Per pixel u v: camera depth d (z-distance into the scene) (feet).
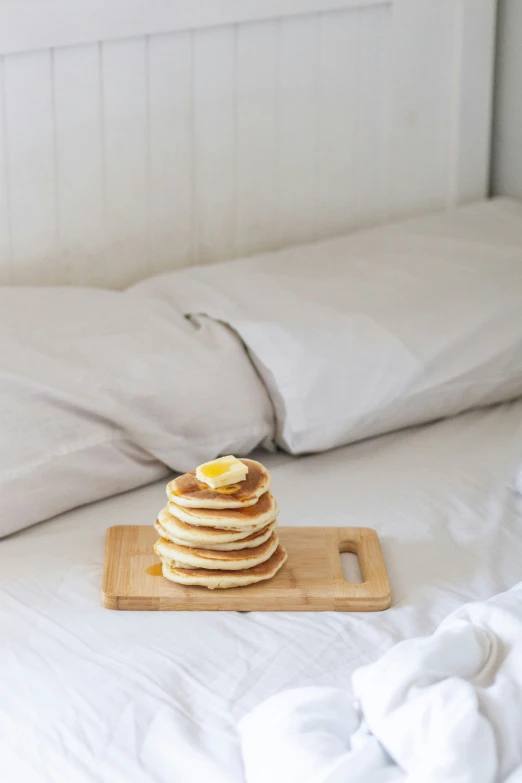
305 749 4.04
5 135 6.29
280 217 7.19
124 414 5.41
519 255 6.47
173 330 5.82
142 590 4.80
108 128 6.53
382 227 6.95
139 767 4.19
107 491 5.42
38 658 4.57
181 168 6.80
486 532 5.25
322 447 5.70
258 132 6.97
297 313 5.93
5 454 5.17
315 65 7.01
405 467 5.70
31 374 5.35
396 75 7.26
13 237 6.46
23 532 5.24
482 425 6.06
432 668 4.16
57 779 4.16
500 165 7.75
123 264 6.79
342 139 7.23
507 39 7.48
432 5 7.22
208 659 4.57
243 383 5.73
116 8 6.33
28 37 6.16
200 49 6.64
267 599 4.80
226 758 4.20
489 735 3.95
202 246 7.00
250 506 4.89
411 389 5.82
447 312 6.02
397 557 5.10
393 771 3.99
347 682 4.48
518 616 4.36
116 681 4.48
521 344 6.05
